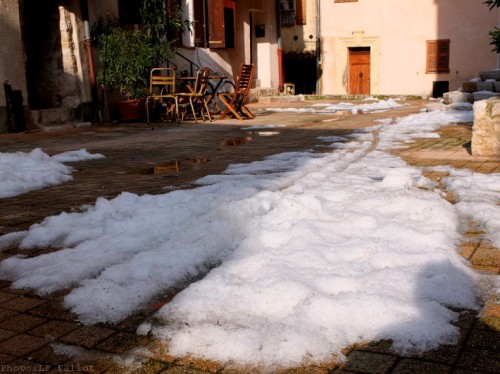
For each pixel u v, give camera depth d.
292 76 25.30
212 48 17.47
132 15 13.71
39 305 2.45
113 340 2.10
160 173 5.76
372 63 23.47
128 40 12.26
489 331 2.03
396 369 1.80
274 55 22.03
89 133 10.56
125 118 12.72
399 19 22.78
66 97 12.38
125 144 8.62
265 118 13.12
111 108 13.30
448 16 22.03
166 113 13.27
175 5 14.71
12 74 10.67
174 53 13.97
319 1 23.70
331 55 24.03
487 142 5.97
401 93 23.19
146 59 12.23
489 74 13.98
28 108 11.04
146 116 12.84
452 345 1.93
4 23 10.47
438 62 22.42
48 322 2.28
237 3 19.45
